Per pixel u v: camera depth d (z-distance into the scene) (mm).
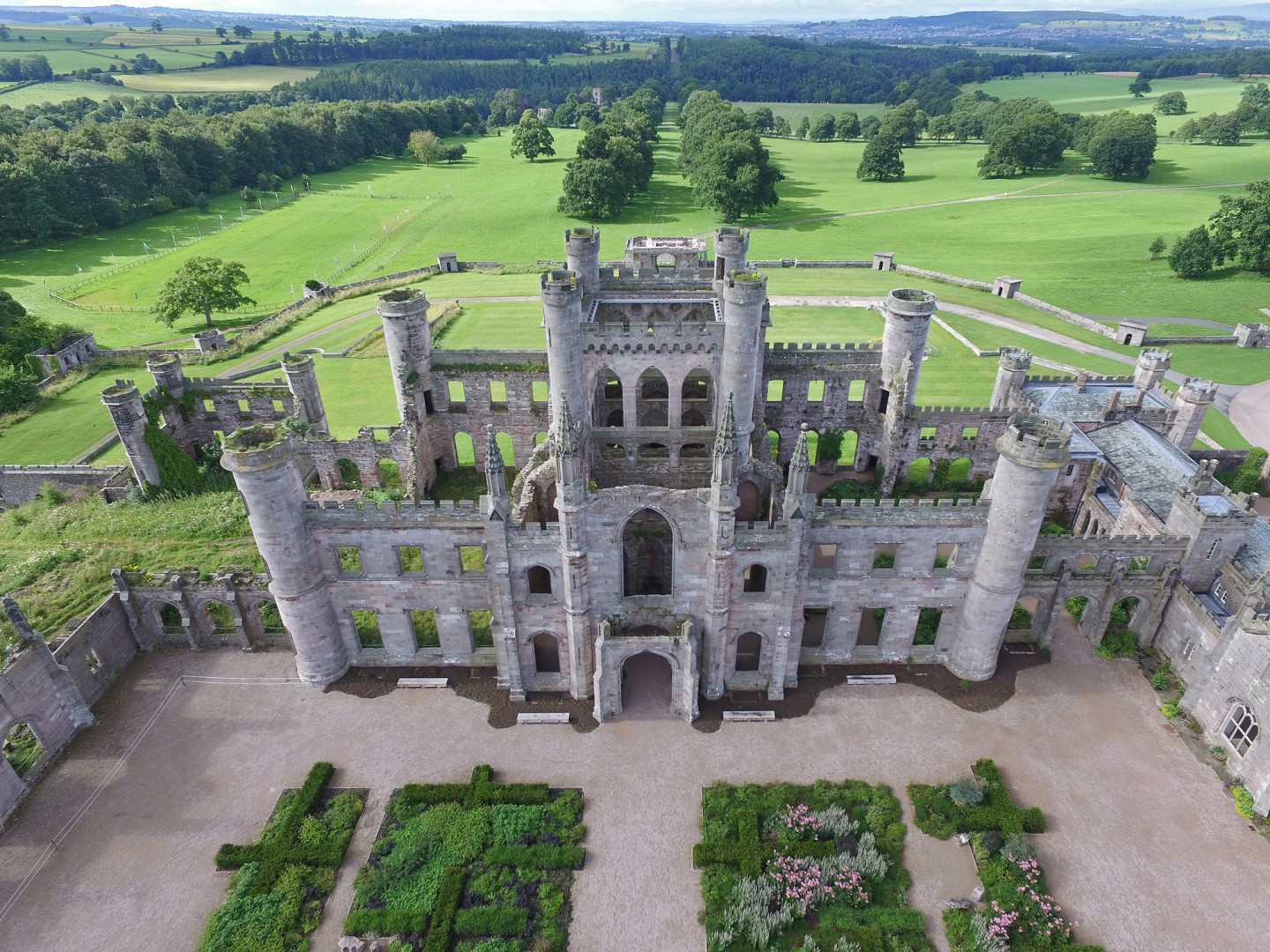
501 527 48438
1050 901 41938
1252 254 145000
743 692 55969
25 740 52125
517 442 85688
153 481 80312
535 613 52375
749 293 61344
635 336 66188
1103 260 163500
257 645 60156
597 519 47938
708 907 42281
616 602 52000
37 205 174625
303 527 51250
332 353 119500
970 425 79938
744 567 50281
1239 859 44406
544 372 81312
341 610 55875
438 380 82500
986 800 47688
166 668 58281
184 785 49531
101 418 101250
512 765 50719
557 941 40719
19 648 48562
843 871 43500
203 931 41688
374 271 170875
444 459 86812
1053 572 57094
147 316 143375
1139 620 58844
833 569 54219
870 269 166750
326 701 55625
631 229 197875
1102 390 80750
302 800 47625
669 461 73312
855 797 48031
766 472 67750
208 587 57344
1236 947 40188
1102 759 50469
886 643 57719
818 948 40094
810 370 81750
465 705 55219
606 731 53062
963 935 40781
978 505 50281
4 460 90438
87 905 42844
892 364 78500
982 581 52219
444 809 47344
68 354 116562
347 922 41438
